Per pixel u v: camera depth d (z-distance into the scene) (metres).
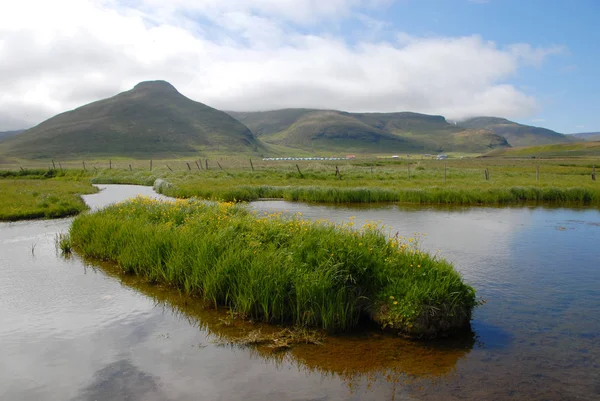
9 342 6.75
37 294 8.98
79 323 7.51
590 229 16.84
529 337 7.02
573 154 177.62
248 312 7.73
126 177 46.44
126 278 10.10
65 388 5.45
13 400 5.16
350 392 5.40
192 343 6.76
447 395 5.33
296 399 5.23
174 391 5.39
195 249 9.62
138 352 6.45
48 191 27.84
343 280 7.75
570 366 6.06
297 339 6.94
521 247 13.50
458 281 7.57
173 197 27.19
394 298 7.27
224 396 5.28
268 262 8.34
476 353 6.48
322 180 38.91
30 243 13.95
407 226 17.38
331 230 10.16
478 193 26.67
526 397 5.29
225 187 29.44
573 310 8.16
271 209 22.80
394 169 59.19
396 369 6.00
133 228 12.27
